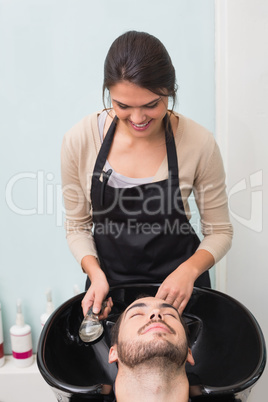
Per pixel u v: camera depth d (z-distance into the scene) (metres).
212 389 0.95
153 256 1.38
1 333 2.07
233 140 1.77
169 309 1.14
